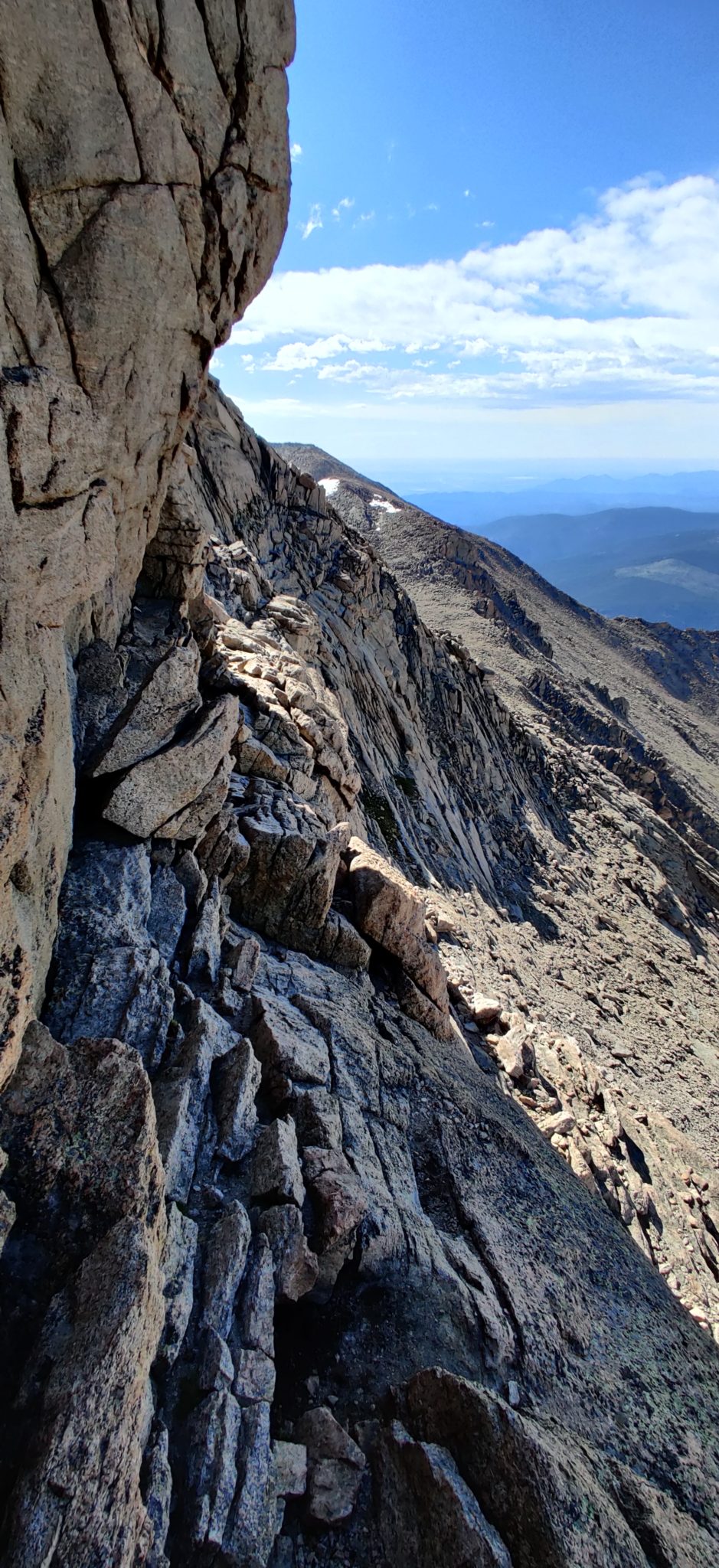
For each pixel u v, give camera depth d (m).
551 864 72.31
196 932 14.20
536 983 46.97
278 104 12.99
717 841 128.00
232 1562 6.77
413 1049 17.58
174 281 12.83
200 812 15.38
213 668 24.08
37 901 9.95
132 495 14.91
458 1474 8.12
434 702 75.00
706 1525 9.90
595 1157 21.97
